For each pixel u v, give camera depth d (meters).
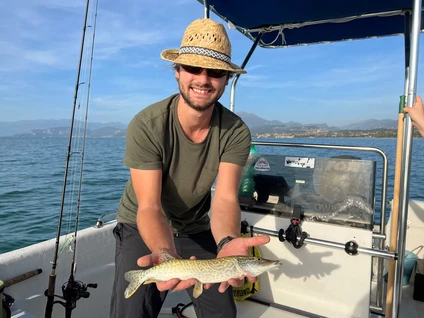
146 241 1.02
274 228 1.52
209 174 1.25
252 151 1.65
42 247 1.44
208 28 1.02
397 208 1.25
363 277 1.34
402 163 1.12
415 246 2.05
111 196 5.57
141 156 1.15
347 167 1.41
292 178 1.53
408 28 1.58
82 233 1.63
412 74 1.10
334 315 1.39
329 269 1.40
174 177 1.24
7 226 4.11
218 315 1.20
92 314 1.61
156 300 1.19
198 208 1.34
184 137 1.18
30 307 1.36
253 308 1.48
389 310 1.24
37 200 5.39
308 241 1.35
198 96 1.07
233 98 2.00
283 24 1.90
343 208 1.40
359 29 1.96
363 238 1.34
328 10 1.68
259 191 1.60
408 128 1.09
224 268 0.93
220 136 1.22
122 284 1.16
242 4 1.66
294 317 1.41
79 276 1.56
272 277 1.51
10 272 1.32
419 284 1.72
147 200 1.13
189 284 0.89
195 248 1.35
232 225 1.14
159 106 1.20
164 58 1.15
